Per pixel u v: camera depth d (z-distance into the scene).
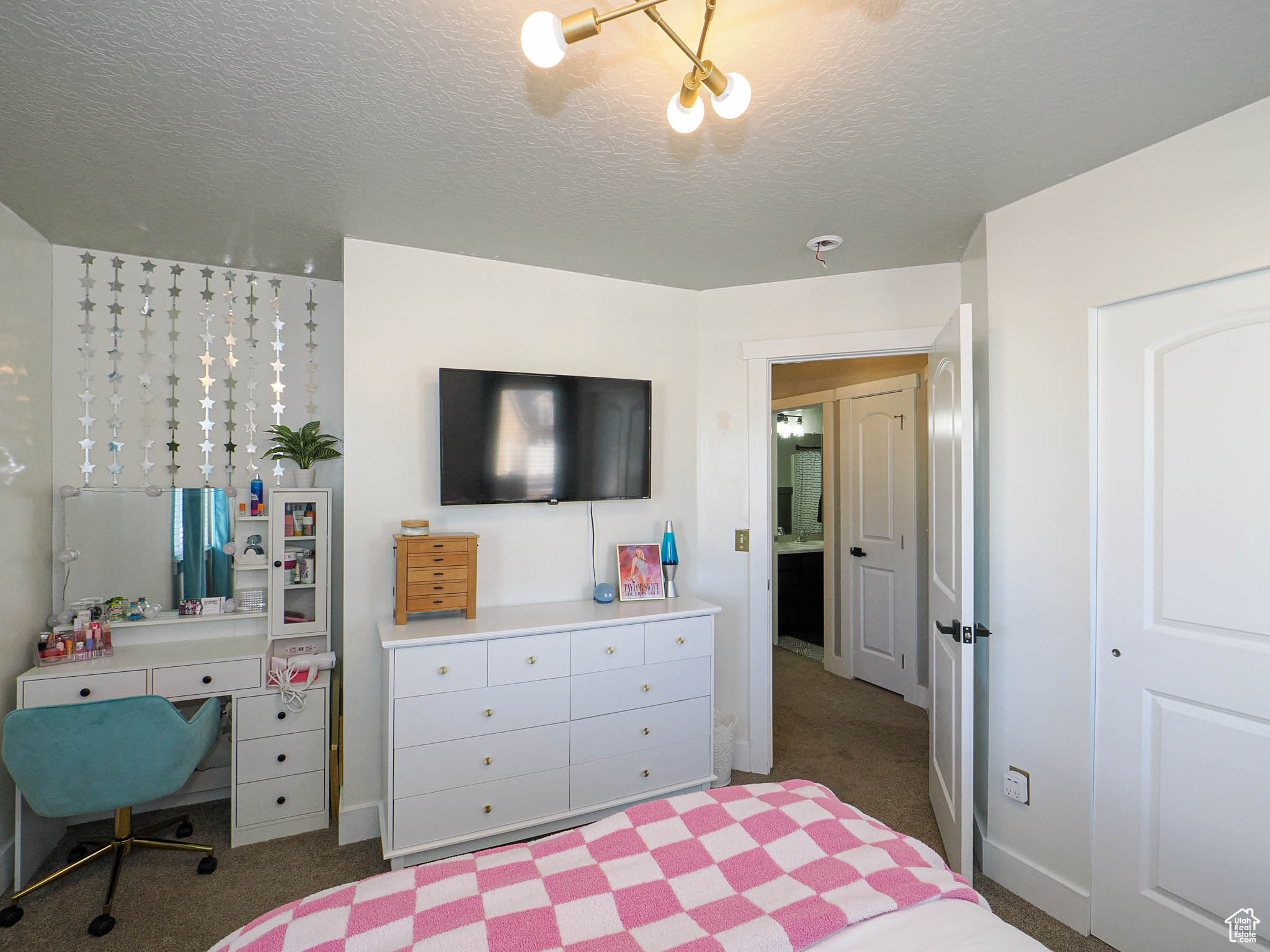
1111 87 1.59
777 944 1.10
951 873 1.38
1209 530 1.78
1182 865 1.82
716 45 1.44
